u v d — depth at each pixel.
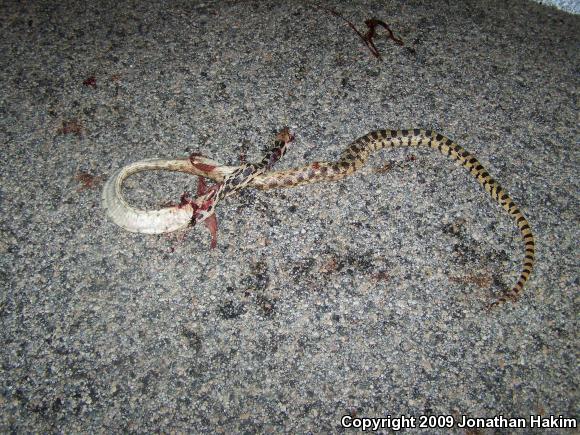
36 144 0.70
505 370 0.57
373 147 0.70
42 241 0.62
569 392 0.56
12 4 0.86
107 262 0.61
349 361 0.56
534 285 0.61
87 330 0.57
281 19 0.84
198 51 0.80
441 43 0.82
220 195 0.63
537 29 0.85
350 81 0.77
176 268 0.61
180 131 0.71
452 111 0.74
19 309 0.58
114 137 0.71
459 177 0.69
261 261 0.61
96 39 0.81
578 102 0.77
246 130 0.71
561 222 0.66
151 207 0.65
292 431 0.53
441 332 0.58
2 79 0.76
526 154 0.71
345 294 0.60
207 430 0.53
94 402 0.54
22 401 0.54
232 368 0.56
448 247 0.63
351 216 0.65
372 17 0.84
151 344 0.57
